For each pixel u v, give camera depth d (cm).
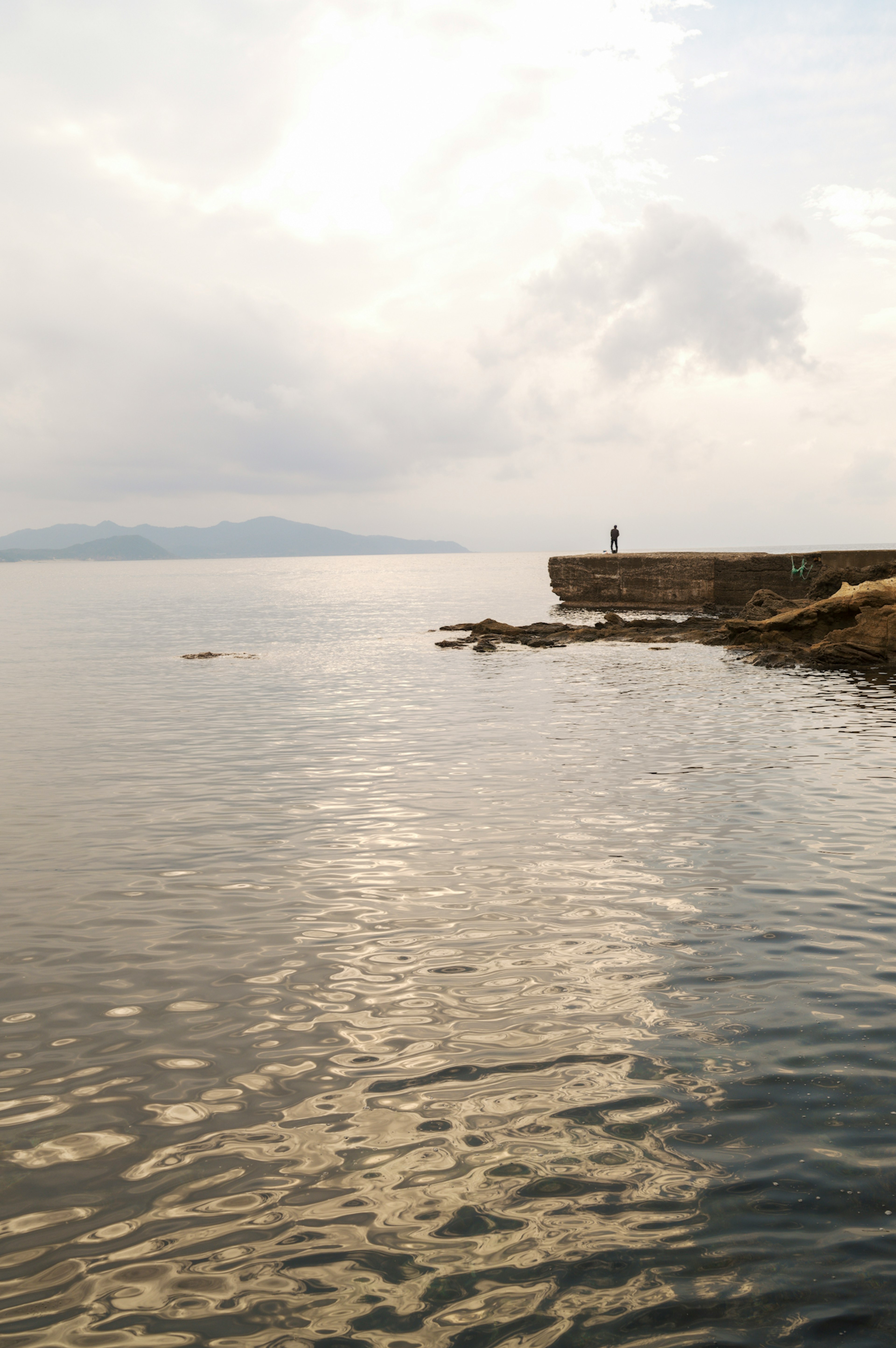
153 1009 635
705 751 1545
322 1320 357
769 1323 352
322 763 1493
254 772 1426
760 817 1116
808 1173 442
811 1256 387
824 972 679
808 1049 565
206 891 880
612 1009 625
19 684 2642
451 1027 603
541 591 9456
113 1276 383
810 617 3212
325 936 764
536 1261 388
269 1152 468
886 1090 516
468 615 5922
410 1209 423
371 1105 510
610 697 2248
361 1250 396
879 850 978
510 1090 523
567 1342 344
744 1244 395
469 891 870
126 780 1371
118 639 4359
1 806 1219
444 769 1428
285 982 676
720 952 718
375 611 6525
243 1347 345
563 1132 480
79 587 12825
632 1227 407
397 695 2331
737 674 2717
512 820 1120
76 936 768
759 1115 493
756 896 845
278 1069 552
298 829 1095
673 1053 562
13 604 8131
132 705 2203
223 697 2330
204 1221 417
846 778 1327
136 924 795
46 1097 523
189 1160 462
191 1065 557
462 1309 362
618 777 1352
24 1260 393
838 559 4500
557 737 1711
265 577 17538
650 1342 343
